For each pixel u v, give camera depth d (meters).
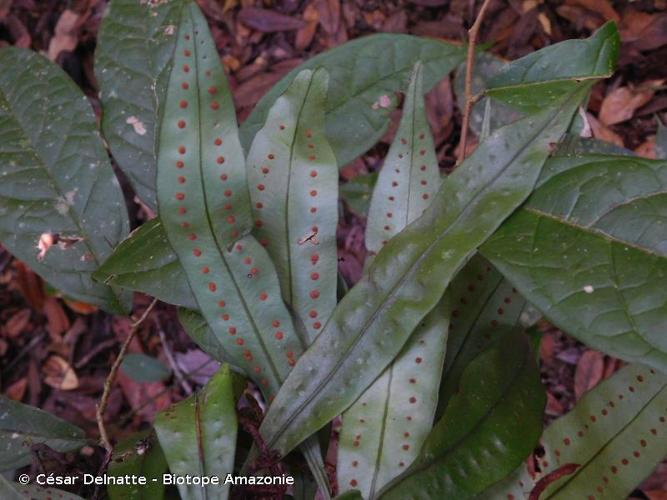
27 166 0.36
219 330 0.30
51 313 0.63
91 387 0.61
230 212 0.29
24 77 0.36
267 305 0.30
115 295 0.36
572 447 0.30
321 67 0.29
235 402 0.29
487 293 0.32
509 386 0.29
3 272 0.65
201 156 0.29
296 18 0.67
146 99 0.36
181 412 0.27
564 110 0.27
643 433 0.29
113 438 0.57
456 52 0.37
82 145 0.36
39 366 0.62
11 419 0.34
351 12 0.66
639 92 0.59
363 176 0.47
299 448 0.31
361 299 0.28
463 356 0.32
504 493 0.30
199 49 0.29
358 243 0.60
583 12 0.62
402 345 0.28
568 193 0.27
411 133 0.30
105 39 0.36
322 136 0.30
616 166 0.27
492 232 0.27
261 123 0.36
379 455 0.29
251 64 0.67
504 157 0.27
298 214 0.30
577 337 0.25
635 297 0.25
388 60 0.37
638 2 0.60
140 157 0.36
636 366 0.30
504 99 0.32
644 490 0.50
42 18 0.69
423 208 0.30
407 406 0.29
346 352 0.28
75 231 0.36
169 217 0.29
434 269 0.27
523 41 0.63
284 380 0.30
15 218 0.35
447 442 0.28
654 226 0.26
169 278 0.32
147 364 0.57
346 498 0.27
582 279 0.26
